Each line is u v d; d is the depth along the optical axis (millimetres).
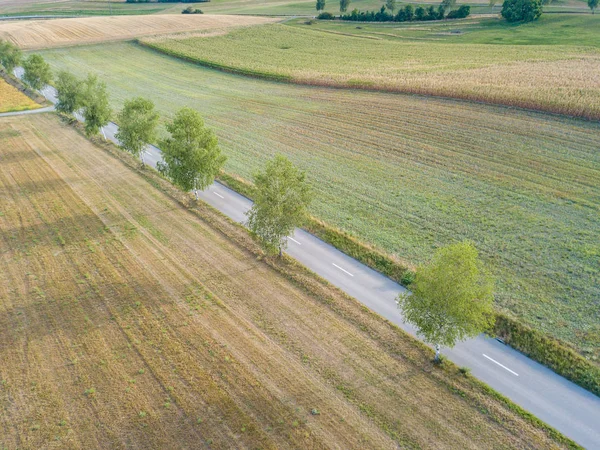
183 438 24859
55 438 25094
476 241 40875
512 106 70000
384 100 79500
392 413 25922
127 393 27734
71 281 38000
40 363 30062
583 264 37125
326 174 54875
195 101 87375
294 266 39156
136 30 149875
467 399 26656
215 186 54062
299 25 156250
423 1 184500
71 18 170875
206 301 35281
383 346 30734
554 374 28375
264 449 24062
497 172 52719
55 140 70188
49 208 49750
